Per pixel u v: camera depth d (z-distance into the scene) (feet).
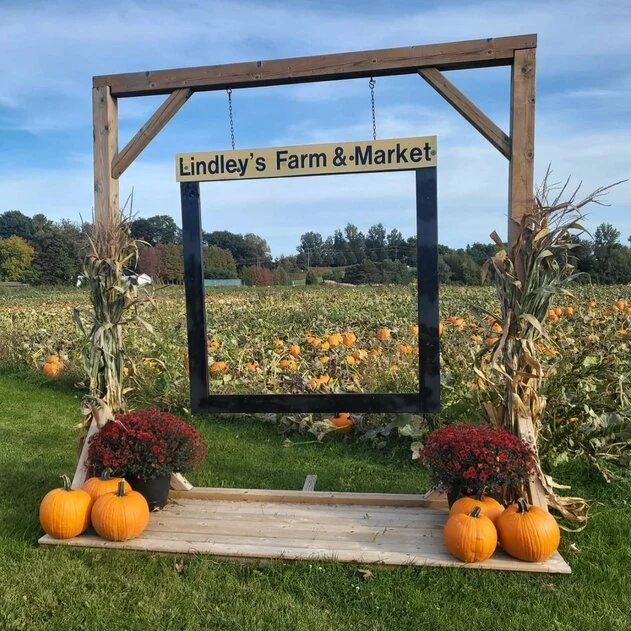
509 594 10.05
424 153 12.80
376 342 27.76
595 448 15.67
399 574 10.69
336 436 19.49
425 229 12.89
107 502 11.64
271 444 19.11
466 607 9.68
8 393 26.91
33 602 9.89
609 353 21.09
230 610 9.68
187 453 13.32
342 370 23.57
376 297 50.47
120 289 13.43
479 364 13.03
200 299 13.98
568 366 17.46
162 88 13.64
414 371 20.98
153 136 13.80
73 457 18.06
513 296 12.25
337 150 13.12
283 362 24.62
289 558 11.10
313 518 12.84
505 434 11.93
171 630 9.18
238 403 14.01
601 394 16.58
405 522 12.62
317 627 9.16
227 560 11.25
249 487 15.31
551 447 15.92
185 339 29.48
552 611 9.59
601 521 12.76
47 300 95.81
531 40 12.08
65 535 11.76
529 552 10.68
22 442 19.57
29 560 11.23
